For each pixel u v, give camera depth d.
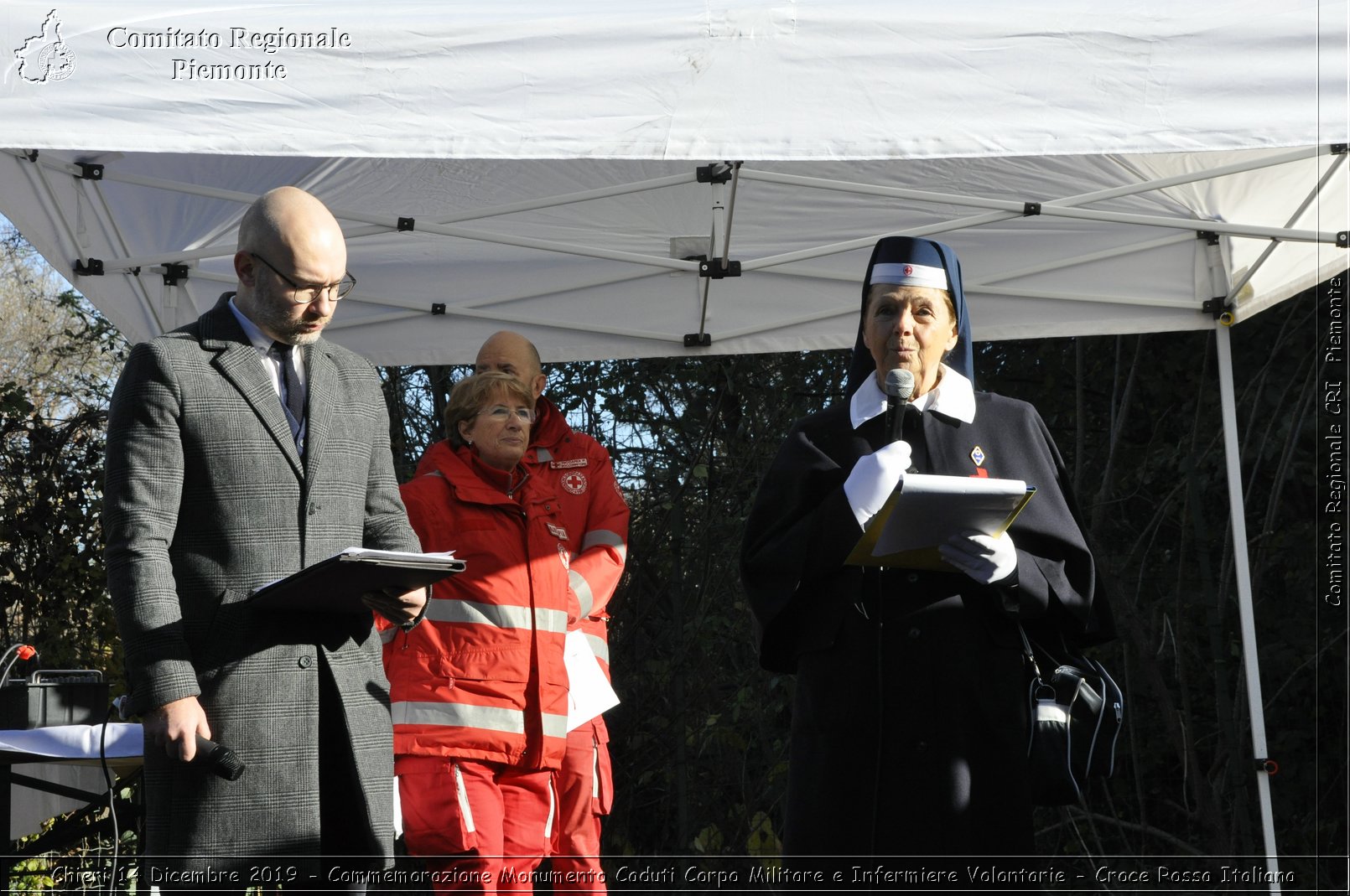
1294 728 6.92
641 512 6.97
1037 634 2.98
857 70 2.98
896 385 2.88
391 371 7.27
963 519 2.57
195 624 2.58
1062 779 2.79
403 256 5.65
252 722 2.57
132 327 5.44
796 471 3.03
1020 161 4.98
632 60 2.99
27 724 3.94
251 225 2.68
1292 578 6.96
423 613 2.72
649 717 6.81
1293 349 7.05
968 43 2.97
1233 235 5.02
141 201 5.12
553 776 3.69
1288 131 2.92
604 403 7.12
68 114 2.93
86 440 7.03
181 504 2.62
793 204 5.34
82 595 6.85
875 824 2.76
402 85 2.98
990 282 5.45
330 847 2.73
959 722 2.78
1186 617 7.13
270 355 2.75
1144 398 7.37
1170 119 2.94
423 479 3.65
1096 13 2.96
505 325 5.75
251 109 2.96
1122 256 5.38
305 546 2.66
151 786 2.62
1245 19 2.94
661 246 5.61
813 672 2.89
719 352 5.68
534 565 3.61
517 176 5.21
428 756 3.41
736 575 6.87
